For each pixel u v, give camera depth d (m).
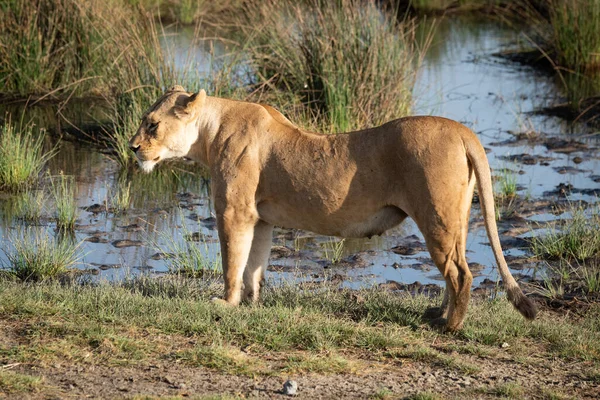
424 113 27.95
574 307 14.74
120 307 12.77
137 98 24.95
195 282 15.40
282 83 27.64
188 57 26.59
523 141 25.67
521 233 18.86
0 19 29.23
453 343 12.23
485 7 46.12
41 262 16.58
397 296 14.91
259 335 11.89
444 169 11.73
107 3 30.06
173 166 23.86
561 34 33.62
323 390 10.37
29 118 27.36
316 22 27.05
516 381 10.98
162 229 19.11
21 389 9.97
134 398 9.77
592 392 10.74
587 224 18.73
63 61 29.83
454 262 12.15
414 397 10.16
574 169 23.12
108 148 25.02
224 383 10.47
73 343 11.43
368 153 12.23
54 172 22.86
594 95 29.98
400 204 12.13
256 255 13.67
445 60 36.16
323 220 12.64
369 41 25.58
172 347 11.51
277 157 12.69
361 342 11.97
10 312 12.54
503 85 32.06
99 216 19.86
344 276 16.53
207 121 13.27
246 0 31.89
